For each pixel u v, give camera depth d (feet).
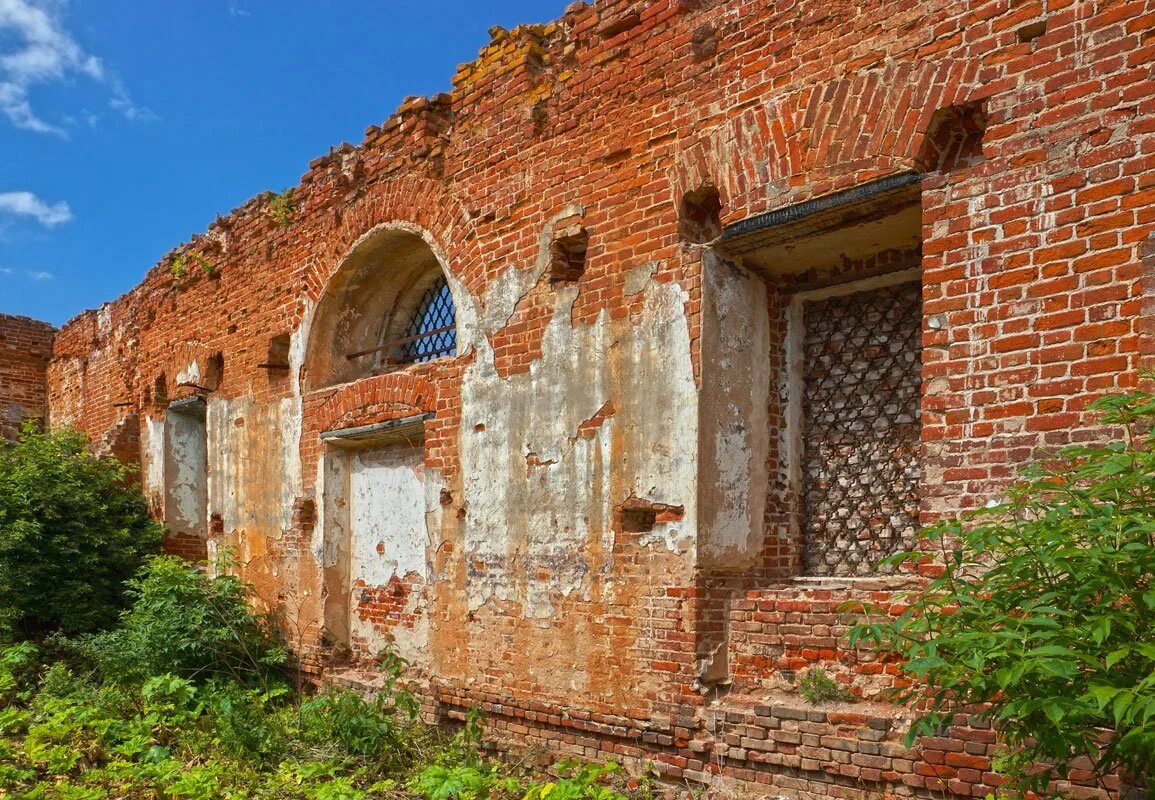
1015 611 11.82
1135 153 12.55
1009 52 13.88
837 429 18.94
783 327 19.52
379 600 27.14
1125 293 12.51
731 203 17.39
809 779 15.90
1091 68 13.03
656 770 17.97
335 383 29.76
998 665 10.37
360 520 28.37
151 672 26.78
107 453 42.19
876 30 15.49
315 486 28.86
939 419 14.21
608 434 19.31
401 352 29.91
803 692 16.42
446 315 28.43
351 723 21.36
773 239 17.53
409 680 24.56
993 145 13.93
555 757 19.92
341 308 29.43
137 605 29.81
